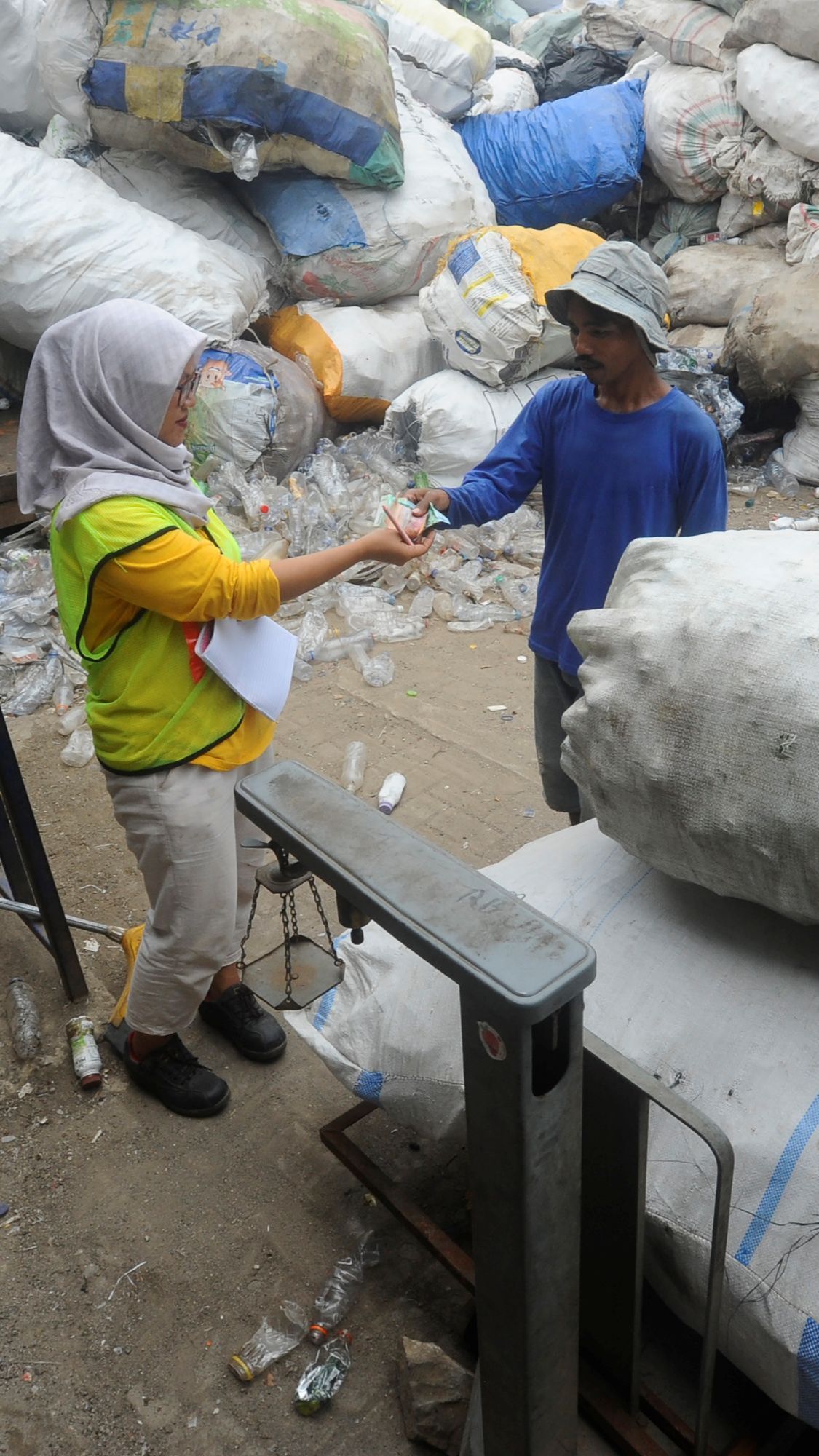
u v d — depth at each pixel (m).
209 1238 1.99
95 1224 2.02
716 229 6.30
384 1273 1.92
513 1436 1.38
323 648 4.08
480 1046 1.07
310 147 4.93
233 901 1.99
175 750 1.85
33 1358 1.80
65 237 4.55
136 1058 2.26
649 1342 1.70
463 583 4.51
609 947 1.62
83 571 1.72
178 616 1.75
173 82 4.55
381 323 5.40
